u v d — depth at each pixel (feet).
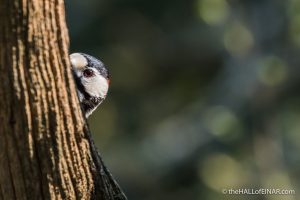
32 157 20.01
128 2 71.97
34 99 19.69
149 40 72.84
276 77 62.64
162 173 64.69
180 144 65.10
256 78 63.05
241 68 64.34
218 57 70.38
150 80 73.10
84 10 71.56
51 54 19.69
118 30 72.13
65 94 19.99
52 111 19.89
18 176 20.15
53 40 19.66
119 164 66.08
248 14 64.23
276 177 61.26
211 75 71.56
